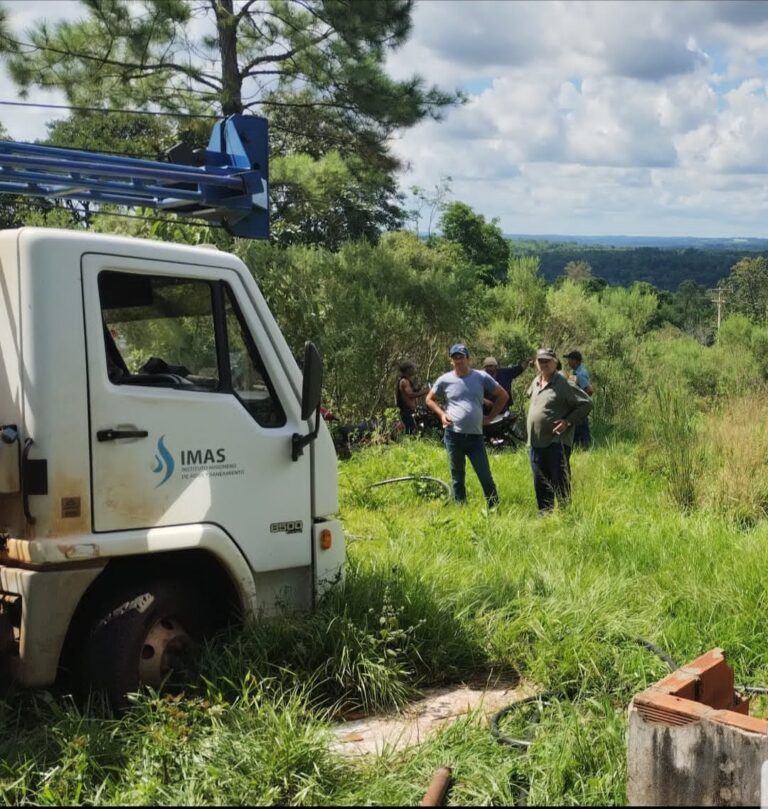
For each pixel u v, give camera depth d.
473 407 10.92
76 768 4.12
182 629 5.13
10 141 5.12
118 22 17.86
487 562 7.52
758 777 3.60
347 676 5.33
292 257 18.83
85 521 4.70
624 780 4.15
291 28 19.53
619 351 25.64
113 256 4.90
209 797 4.04
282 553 5.52
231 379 5.39
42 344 4.63
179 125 19.86
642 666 5.53
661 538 8.39
